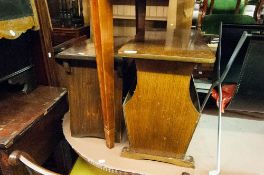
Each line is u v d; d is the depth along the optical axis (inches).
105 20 35.4
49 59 61.6
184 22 82.2
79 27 98.0
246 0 94.9
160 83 37.9
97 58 38.3
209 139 51.0
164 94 38.7
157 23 86.5
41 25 57.9
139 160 44.7
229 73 46.3
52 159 67.2
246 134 53.0
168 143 42.8
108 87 40.7
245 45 41.3
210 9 93.0
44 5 58.1
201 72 65.5
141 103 40.2
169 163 43.9
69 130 53.1
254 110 41.6
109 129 44.9
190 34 50.7
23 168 42.7
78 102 47.0
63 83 66.2
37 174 31.4
